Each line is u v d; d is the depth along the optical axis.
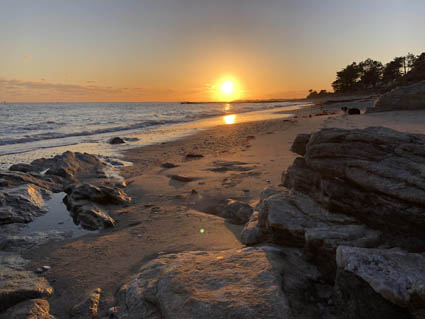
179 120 40.81
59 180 9.66
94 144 18.98
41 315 3.14
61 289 3.71
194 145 17.50
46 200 7.80
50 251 4.84
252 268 3.20
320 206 4.34
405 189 3.11
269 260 3.36
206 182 8.94
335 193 4.02
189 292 2.83
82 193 7.18
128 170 11.68
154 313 2.82
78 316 3.13
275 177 8.74
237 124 30.75
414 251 2.93
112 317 3.00
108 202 7.34
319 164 4.38
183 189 8.41
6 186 7.90
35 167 11.07
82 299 3.45
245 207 6.06
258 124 28.92
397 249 2.89
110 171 11.46
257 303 2.57
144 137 22.31
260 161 11.37
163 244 4.85
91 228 5.89
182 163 12.38
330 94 172.12
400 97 25.28
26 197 7.06
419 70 39.38
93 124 34.00
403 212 3.08
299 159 5.57
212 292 2.79
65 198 8.02
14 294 3.39
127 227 5.87
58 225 6.14
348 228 3.59
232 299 2.64
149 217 6.32
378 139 4.02
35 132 25.42
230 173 9.87
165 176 10.18
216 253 3.96
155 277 3.38
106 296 3.48
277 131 21.22
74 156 12.08
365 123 18.69
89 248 4.88
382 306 2.30
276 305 2.54
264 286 2.81
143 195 8.13
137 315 2.87
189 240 4.93
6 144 19.11
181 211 6.59
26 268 4.26
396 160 3.59
